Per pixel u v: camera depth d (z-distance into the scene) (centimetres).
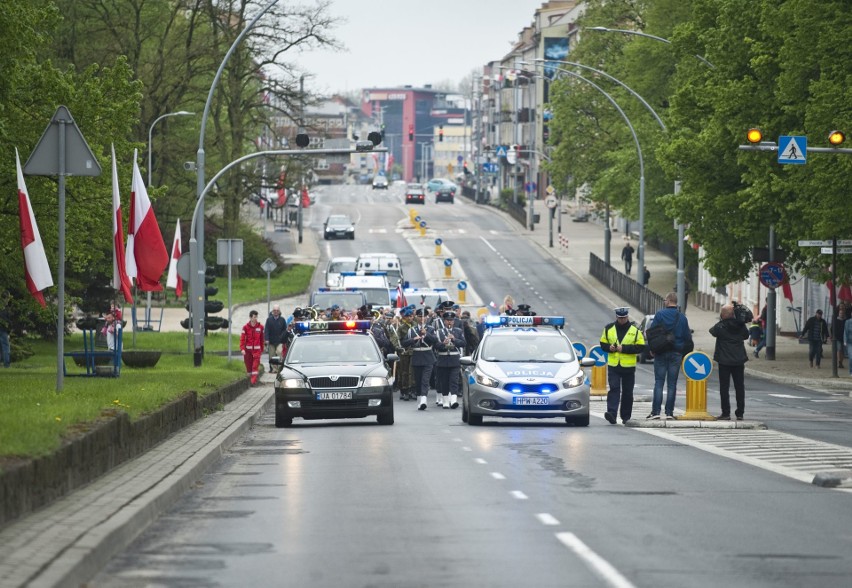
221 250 10775
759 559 2659
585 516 3269
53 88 8038
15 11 6988
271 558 2656
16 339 10912
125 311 18088
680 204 12681
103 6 17312
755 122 11538
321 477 4159
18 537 2575
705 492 3762
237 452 5081
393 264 16588
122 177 8594
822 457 4812
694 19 13350
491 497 3644
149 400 5209
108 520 2834
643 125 18488
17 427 3394
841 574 2502
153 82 17712
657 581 2414
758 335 14300
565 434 5897
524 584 2381
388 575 2470
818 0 10406
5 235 7956
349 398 6512
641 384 10425
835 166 9969
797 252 12475
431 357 8006
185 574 2480
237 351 13675
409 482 4012
